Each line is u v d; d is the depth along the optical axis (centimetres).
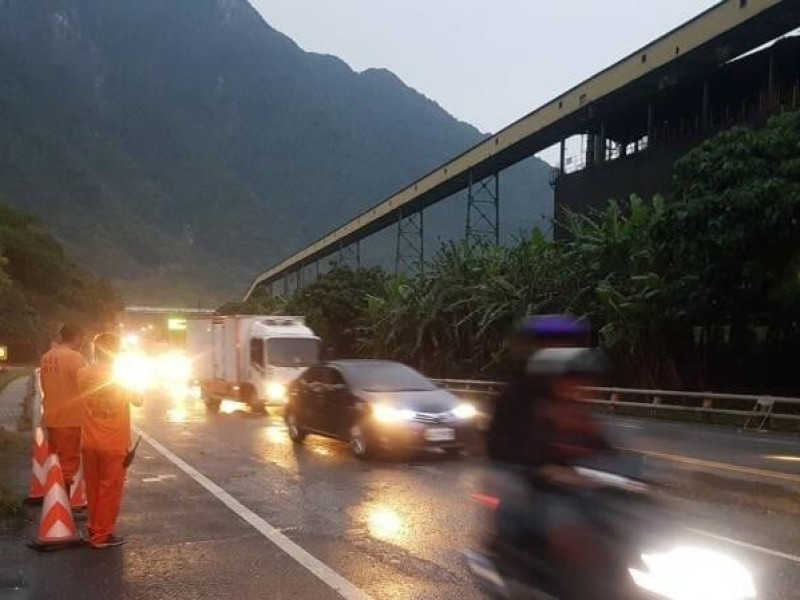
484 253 3825
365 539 770
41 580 648
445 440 1233
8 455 1313
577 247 2900
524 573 454
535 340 487
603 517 416
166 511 899
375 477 1117
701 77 3625
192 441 1533
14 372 4488
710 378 2656
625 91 3825
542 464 457
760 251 2022
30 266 8919
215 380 2317
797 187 1898
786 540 754
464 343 3806
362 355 4825
